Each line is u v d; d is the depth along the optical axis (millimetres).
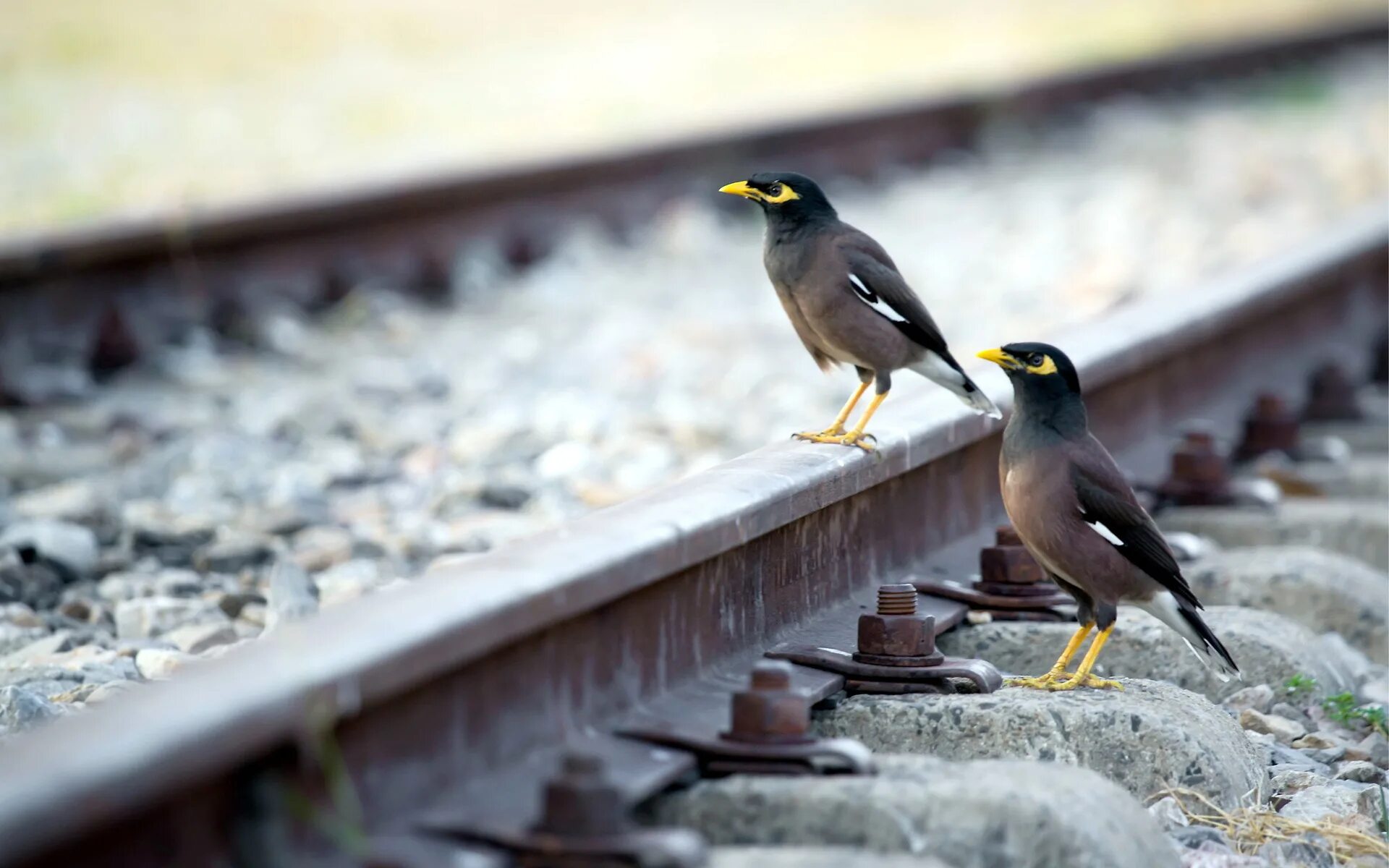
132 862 4367
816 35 57719
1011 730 6480
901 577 8531
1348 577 9219
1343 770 7246
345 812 4777
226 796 4605
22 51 44094
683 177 25844
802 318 8664
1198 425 11047
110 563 10195
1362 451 13633
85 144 30703
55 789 3945
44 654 8344
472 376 16016
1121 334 11516
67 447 13375
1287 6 65375
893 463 8344
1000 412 8867
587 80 43938
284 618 8984
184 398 15250
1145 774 6418
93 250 16547
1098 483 6883
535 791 5402
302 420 14023
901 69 45938
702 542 6473
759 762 5723
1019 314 18594
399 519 11492
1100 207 25500
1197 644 7109
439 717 5258
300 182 26609
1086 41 53125
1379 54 48969
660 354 16719
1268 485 10945
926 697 6727
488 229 22000
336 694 4684
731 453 13078
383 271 20203
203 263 17859
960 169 30469
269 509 11195
